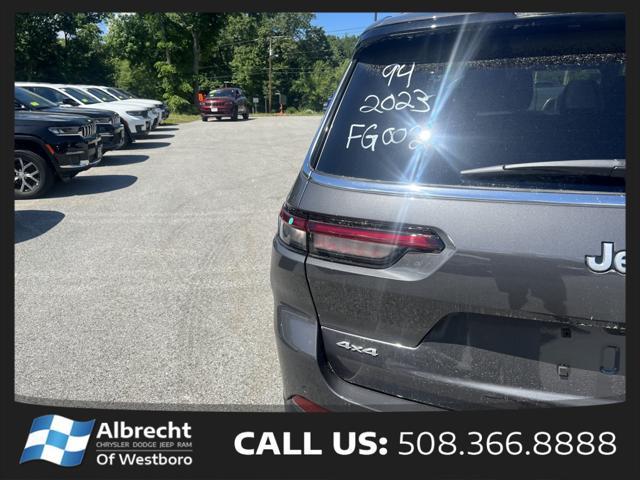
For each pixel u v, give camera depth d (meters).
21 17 41.56
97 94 16.34
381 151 1.73
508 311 1.50
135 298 4.26
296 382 1.87
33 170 8.01
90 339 3.58
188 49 44.06
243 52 61.50
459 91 1.70
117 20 41.91
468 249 1.51
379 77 1.85
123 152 13.73
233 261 5.14
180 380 3.07
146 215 6.95
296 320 1.87
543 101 1.62
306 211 1.79
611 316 1.41
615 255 1.39
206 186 8.95
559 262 1.43
